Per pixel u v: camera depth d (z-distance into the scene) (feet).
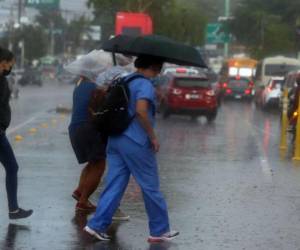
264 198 59.31
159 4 241.76
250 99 278.87
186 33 279.49
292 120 102.06
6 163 47.24
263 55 361.92
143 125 41.88
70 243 43.52
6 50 45.24
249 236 46.19
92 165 51.93
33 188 61.67
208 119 158.20
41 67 500.74
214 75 279.28
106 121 42.27
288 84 171.94
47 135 110.11
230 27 379.14
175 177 70.28
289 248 43.34
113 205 43.93
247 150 96.07
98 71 50.72
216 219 51.03
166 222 43.93
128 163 42.86
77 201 53.67
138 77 42.32
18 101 218.18
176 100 156.35
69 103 205.36
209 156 88.22
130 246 43.19
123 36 45.01
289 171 75.56
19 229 46.73
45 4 266.16
